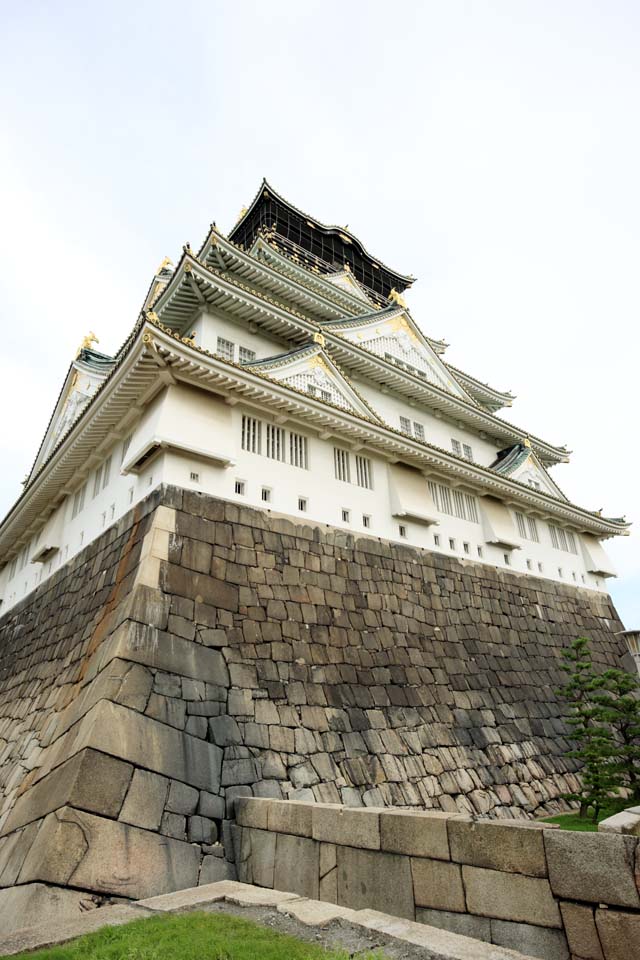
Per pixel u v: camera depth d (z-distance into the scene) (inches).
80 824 283.1
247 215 1182.3
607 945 167.8
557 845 187.6
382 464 695.1
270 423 594.6
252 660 442.9
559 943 178.7
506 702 636.7
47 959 180.9
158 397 529.7
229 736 384.5
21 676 610.5
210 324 703.1
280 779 386.3
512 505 871.7
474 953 166.6
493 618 722.8
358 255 1315.2
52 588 658.2
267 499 552.7
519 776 558.6
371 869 243.3
